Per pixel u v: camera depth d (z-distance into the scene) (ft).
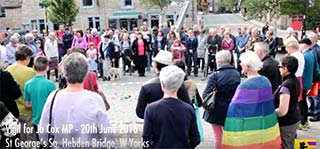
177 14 123.03
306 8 84.79
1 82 15.08
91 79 15.75
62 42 48.65
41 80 15.87
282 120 15.87
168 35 45.09
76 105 11.29
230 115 15.05
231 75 16.53
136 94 35.76
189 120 11.90
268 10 89.25
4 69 15.87
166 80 11.68
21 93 16.47
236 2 130.93
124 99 33.86
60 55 48.49
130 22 126.62
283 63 15.65
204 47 43.70
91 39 47.11
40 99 15.70
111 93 36.65
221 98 16.72
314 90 23.97
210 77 16.78
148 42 46.70
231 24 155.43
